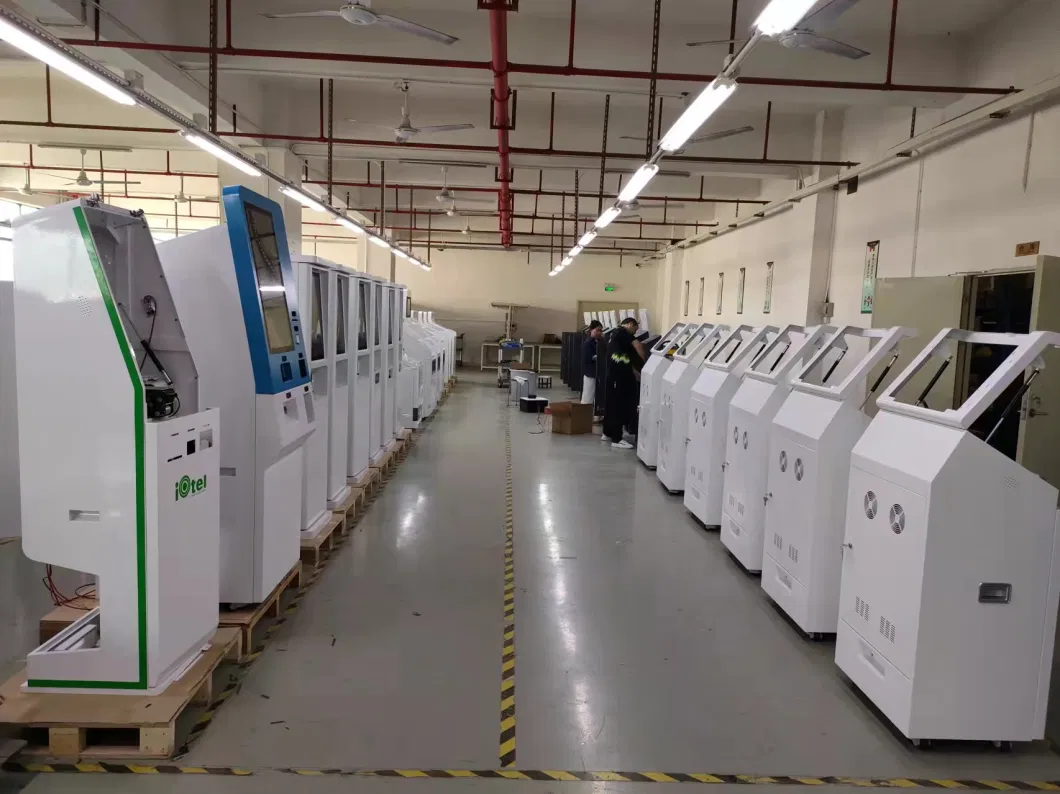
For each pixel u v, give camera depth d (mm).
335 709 2633
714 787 2256
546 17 5441
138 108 7484
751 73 5430
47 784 2145
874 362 3156
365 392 5652
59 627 2771
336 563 4227
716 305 12125
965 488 2311
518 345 15133
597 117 7887
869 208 6918
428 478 6523
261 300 3062
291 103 7719
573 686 2869
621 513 5539
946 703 2404
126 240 2566
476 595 3803
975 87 5145
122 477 2281
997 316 4984
